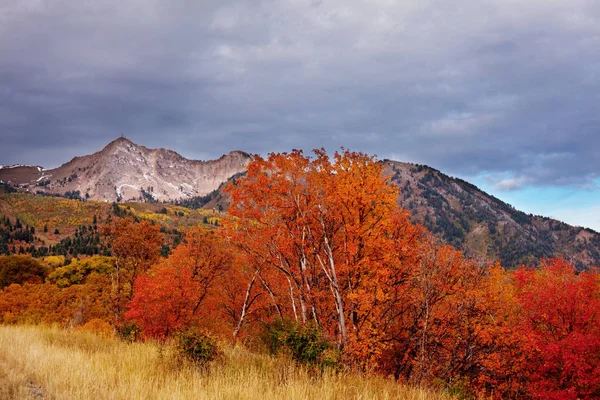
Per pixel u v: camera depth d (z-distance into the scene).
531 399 22.80
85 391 6.58
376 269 18.69
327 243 18.77
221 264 31.02
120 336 16.59
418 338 20.17
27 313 60.34
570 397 20.41
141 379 7.78
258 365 10.73
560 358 21.44
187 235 31.39
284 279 24.48
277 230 21.03
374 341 17.45
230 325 30.20
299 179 20.47
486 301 20.56
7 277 97.25
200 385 7.62
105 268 88.81
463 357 20.72
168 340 12.98
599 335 22.03
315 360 11.18
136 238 32.84
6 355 8.91
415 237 20.34
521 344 21.47
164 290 27.59
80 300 58.91
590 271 25.06
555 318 23.05
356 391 8.44
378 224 18.70
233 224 22.05
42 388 6.98
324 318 20.16
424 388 11.95
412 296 19.84
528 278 25.30
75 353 10.05
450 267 19.66
